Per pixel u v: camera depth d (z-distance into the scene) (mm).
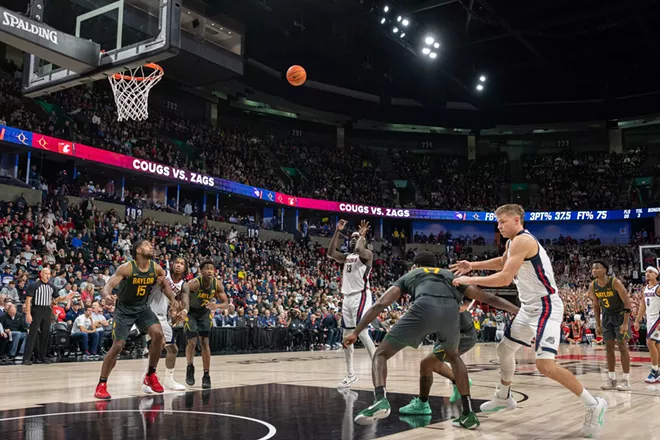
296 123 37250
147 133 26078
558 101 38375
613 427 4172
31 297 9797
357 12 23797
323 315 18109
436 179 38438
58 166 22422
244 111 34812
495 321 23547
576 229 37156
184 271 6590
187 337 6289
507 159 41000
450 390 6301
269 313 16844
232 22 23750
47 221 16984
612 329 6941
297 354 13789
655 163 37750
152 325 5637
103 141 22578
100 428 3877
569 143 40562
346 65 31453
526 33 27188
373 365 4117
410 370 9102
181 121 29734
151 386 5797
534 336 4230
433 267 4414
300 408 4855
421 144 40594
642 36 28281
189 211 25453
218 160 28516
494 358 12430
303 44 26344
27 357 9641
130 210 22297
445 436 3717
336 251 7148
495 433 3850
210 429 3869
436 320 4074
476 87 33312
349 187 34469
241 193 26938
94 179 24656
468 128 39125
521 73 34094
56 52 7641
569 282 31219
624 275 31000
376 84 34188
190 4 21953
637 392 6508
